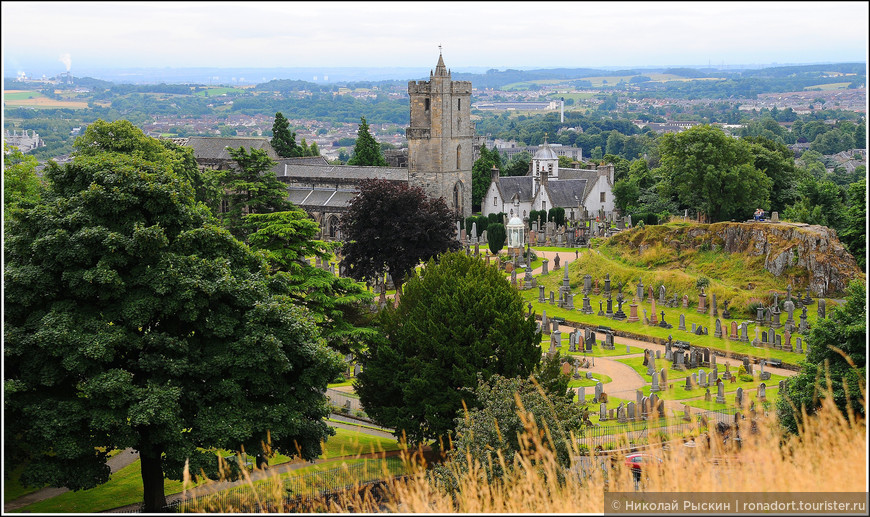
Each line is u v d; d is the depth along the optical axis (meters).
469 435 38.09
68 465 42.91
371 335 64.81
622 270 115.25
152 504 45.56
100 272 43.75
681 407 66.38
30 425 41.62
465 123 181.50
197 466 42.22
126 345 44.34
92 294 44.94
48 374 42.41
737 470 22.81
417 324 60.78
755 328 93.88
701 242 113.50
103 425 41.41
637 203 178.38
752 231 108.94
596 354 89.94
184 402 45.75
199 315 47.09
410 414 58.00
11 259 46.03
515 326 59.16
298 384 49.12
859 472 20.48
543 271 123.19
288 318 47.94
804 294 101.00
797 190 155.50
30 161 81.94
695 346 90.44
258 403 47.38
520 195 193.00
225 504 38.47
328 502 37.38
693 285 106.56
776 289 102.69
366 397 62.81
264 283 51.19
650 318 99.81
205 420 44.62
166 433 42.22
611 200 197.75
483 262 70.00
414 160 178.50
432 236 117.00
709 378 75.62
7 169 78.06
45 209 46.03
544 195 190.75
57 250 44.53
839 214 149.62
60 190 48.97
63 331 42.19
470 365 56.12
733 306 101.12
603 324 101.75
